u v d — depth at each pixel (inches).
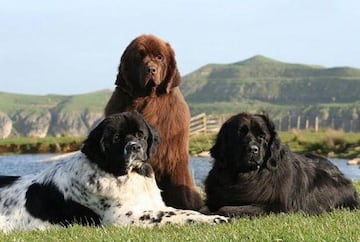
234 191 517.7
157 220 464.4
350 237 362.6
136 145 462.6
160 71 572.7
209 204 540.7
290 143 2097.7
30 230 457.1
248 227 411.8
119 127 468.8
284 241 360.8
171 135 568.4
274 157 510.6
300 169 532.1
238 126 510.0
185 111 586.9
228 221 467.5
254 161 500.7
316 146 2039.9
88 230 430.0
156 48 580.1
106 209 473.7
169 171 569.9
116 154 465.7
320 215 493.7
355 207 564.1
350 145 2011.6
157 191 494.6
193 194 574.6
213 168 540.1
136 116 479.5
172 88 583.8
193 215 468.8
